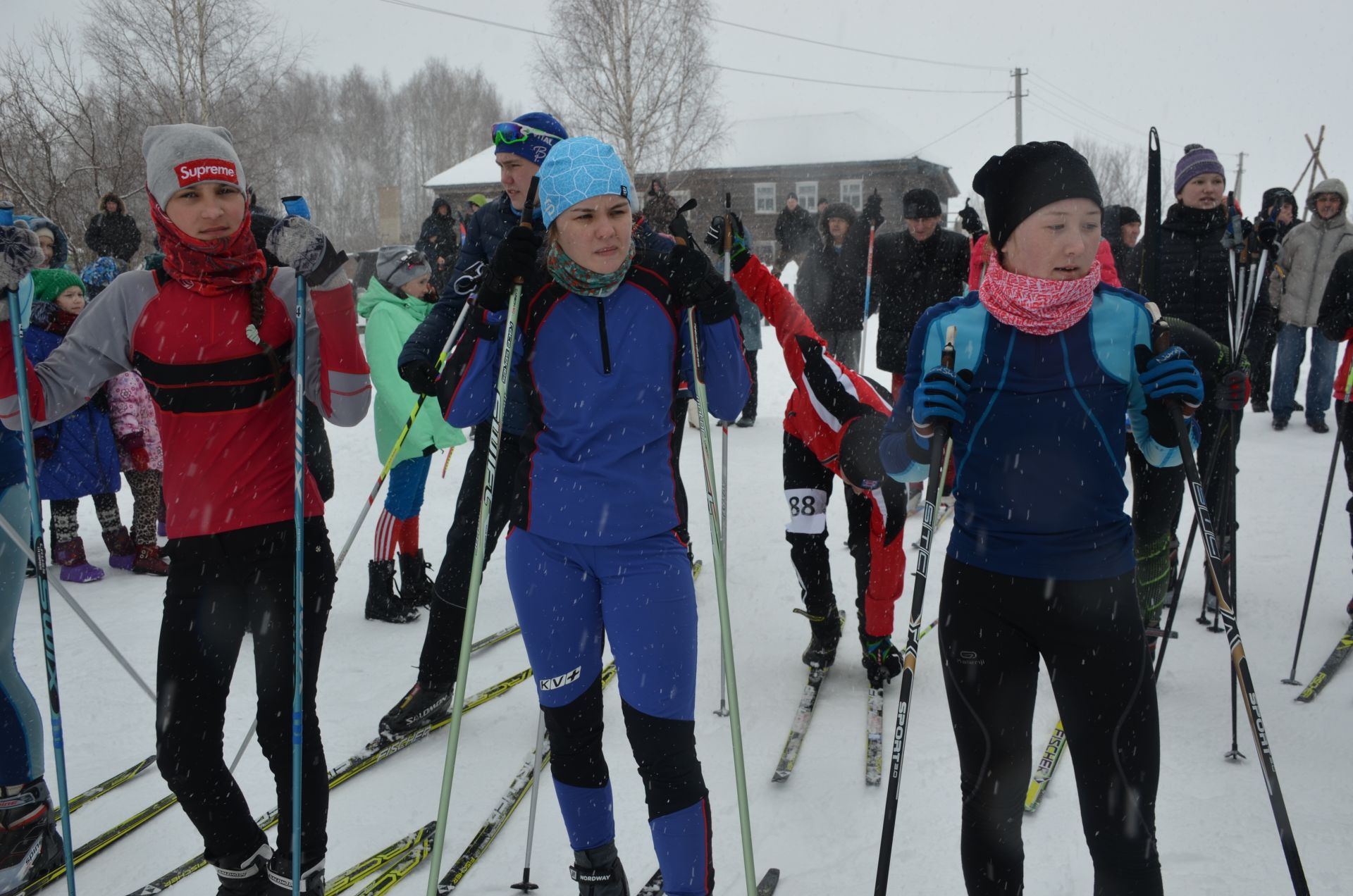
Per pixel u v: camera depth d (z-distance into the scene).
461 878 2.53
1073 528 1.90
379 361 4.29
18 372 2.13
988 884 1.95
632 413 2.10
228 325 2.26
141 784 3.08
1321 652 3.78
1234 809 2.70
